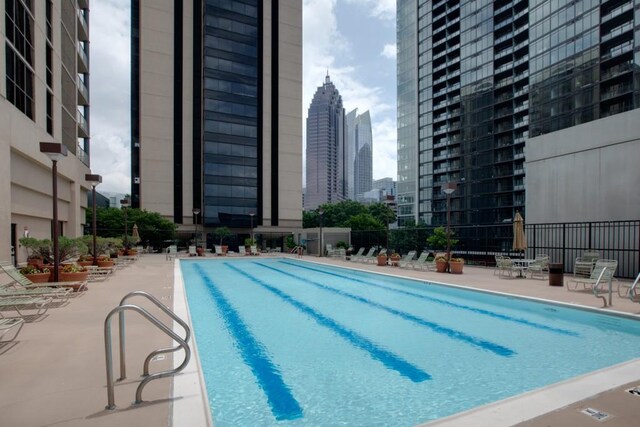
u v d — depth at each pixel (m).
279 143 53.75
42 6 19.52
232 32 50.16
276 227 53.16
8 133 14.98
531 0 60.75
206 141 48.12
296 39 55.41
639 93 47.31
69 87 26.14
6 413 3.31
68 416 3.25
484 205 69.44
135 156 46.28
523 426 3.11
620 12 49.19
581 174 15.69
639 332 7.08
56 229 10.29
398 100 89.44
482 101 69.69
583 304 8.63
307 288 12.83
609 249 13.29
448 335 6.92
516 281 13.00
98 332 6.17
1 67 14.50
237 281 14.80
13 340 5.70
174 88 47.56
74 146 27.05
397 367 5.29
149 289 10.88
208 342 6.48
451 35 75.75
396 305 9.74
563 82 55.72
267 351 5.99
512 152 65.94
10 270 9.30
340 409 4.03
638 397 3.69
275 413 3.93
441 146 77.56
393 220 77.00
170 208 46.28
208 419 3.24
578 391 3.85
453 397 4.32
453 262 15.74
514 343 6.41
